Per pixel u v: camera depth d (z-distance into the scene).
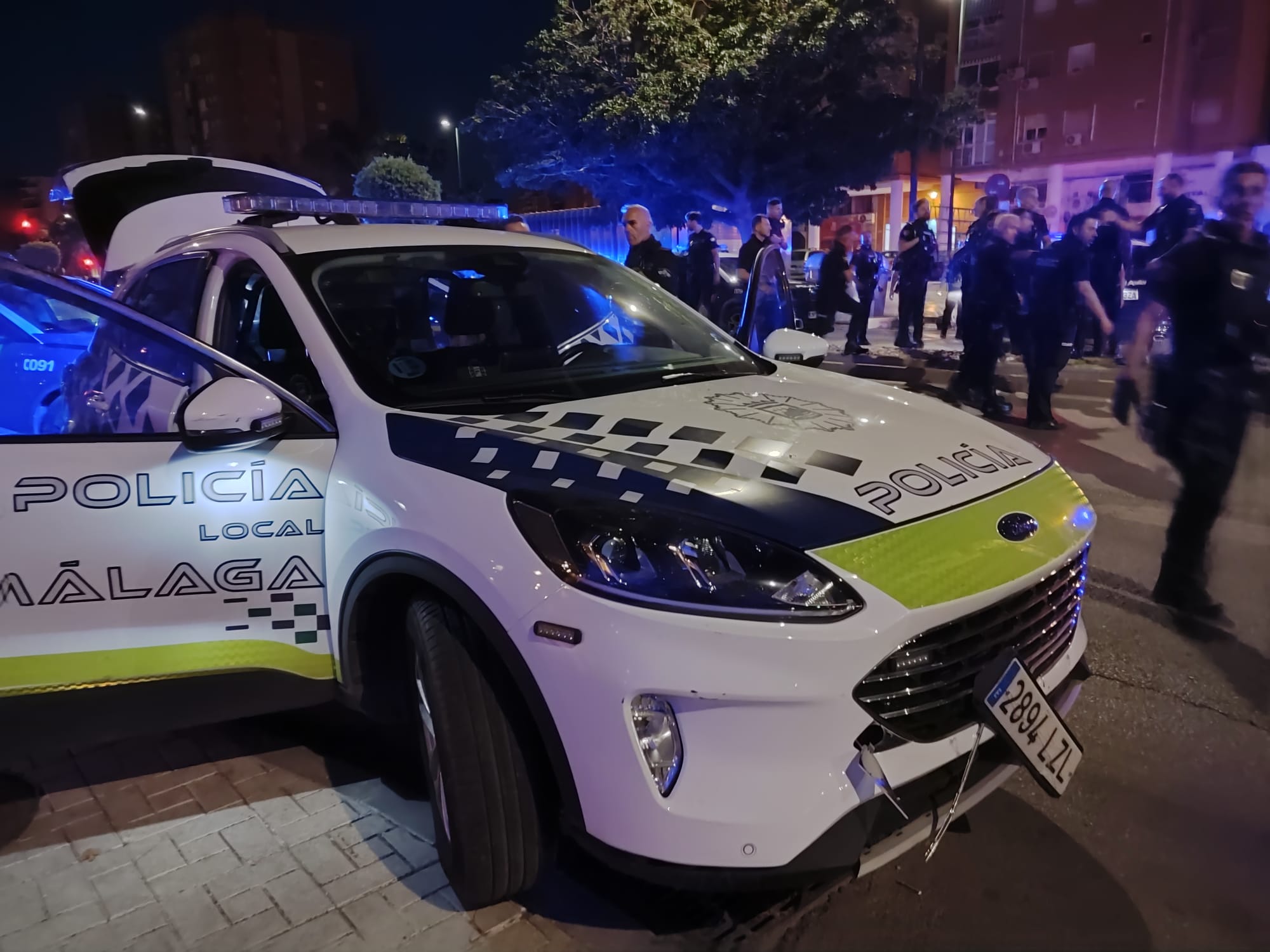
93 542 2.30
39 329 2.73
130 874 2.42
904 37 17.16
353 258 2.88
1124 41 20.59
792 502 1.98
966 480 2.22
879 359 10.39
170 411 2.48
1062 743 2.04
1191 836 2.48
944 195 24.64
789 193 18.20
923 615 1.82
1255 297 3.41
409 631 2.21
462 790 2.05
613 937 2.16
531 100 20.00
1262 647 3.47
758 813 1.78
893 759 1.86
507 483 2.06
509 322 2.92
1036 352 6.62
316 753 2.99
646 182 19.81
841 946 2.13
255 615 2.41
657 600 1.80
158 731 2.49
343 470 2.36
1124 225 8.60
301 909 2.26
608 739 1.82
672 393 2.67
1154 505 5.00
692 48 18.05
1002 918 2.21
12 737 2.40
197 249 3.18
